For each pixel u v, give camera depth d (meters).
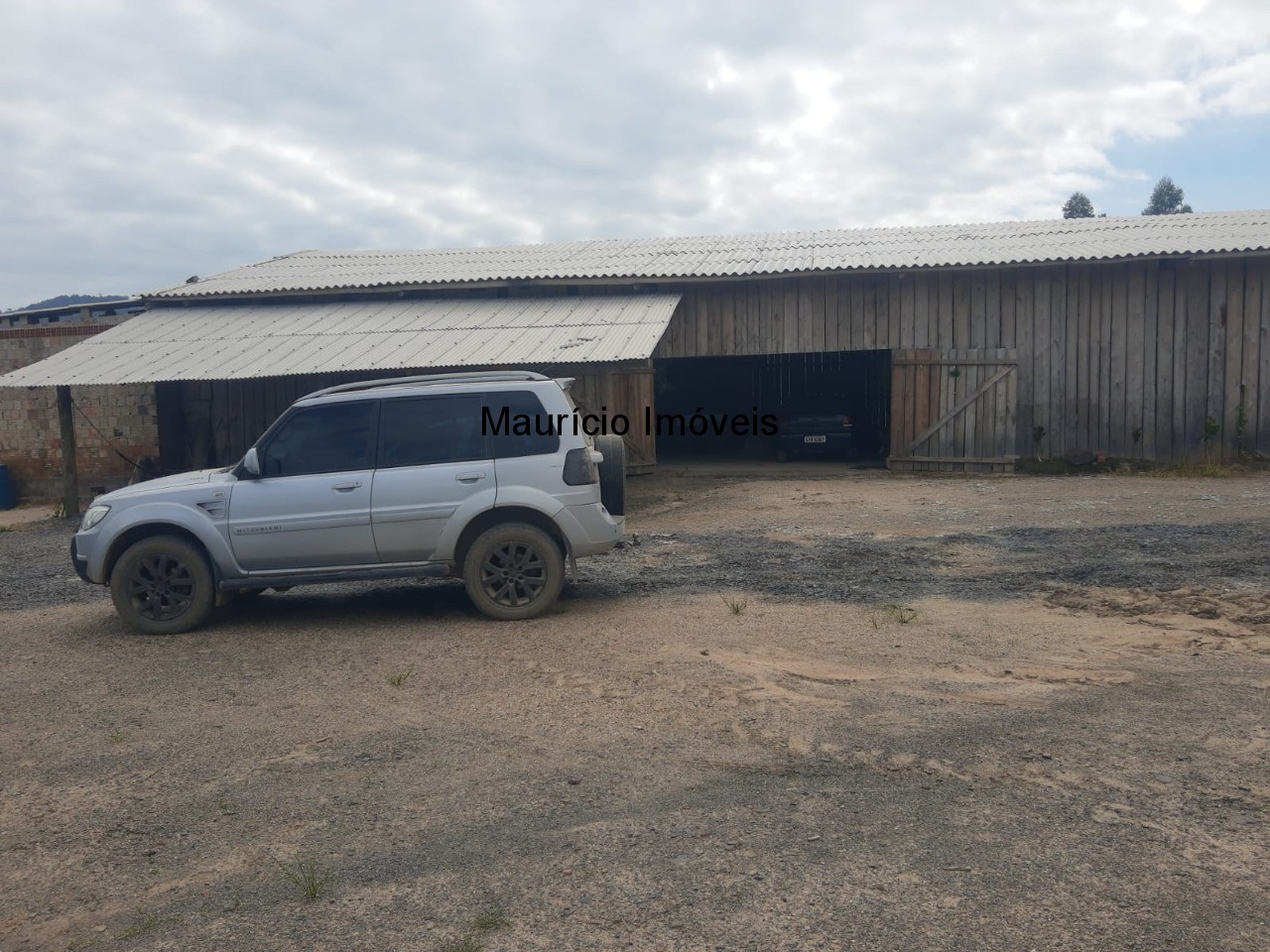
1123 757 4.38
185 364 15.09
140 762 4.83
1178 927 3.06
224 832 4.02
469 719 5.27
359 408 7.61
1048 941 3.01
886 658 6.05
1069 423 16.59
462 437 7.57
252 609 8.29
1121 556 8.95
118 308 20.08
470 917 3.29
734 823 3.88
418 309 17.67
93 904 3.50
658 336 14.49
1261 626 6.44
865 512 12.66
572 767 4.54
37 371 15.20
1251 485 14.02
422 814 4.11
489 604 7.52
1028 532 10.55
